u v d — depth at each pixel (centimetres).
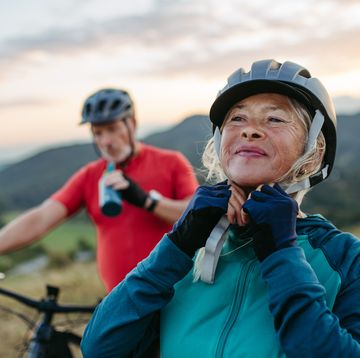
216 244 154
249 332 146
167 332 159
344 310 145
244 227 157
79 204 351
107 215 318
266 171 150
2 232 334
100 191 319
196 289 159
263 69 155
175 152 356
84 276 960
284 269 139
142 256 327
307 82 153
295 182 154
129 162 349
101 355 160
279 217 143
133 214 328
